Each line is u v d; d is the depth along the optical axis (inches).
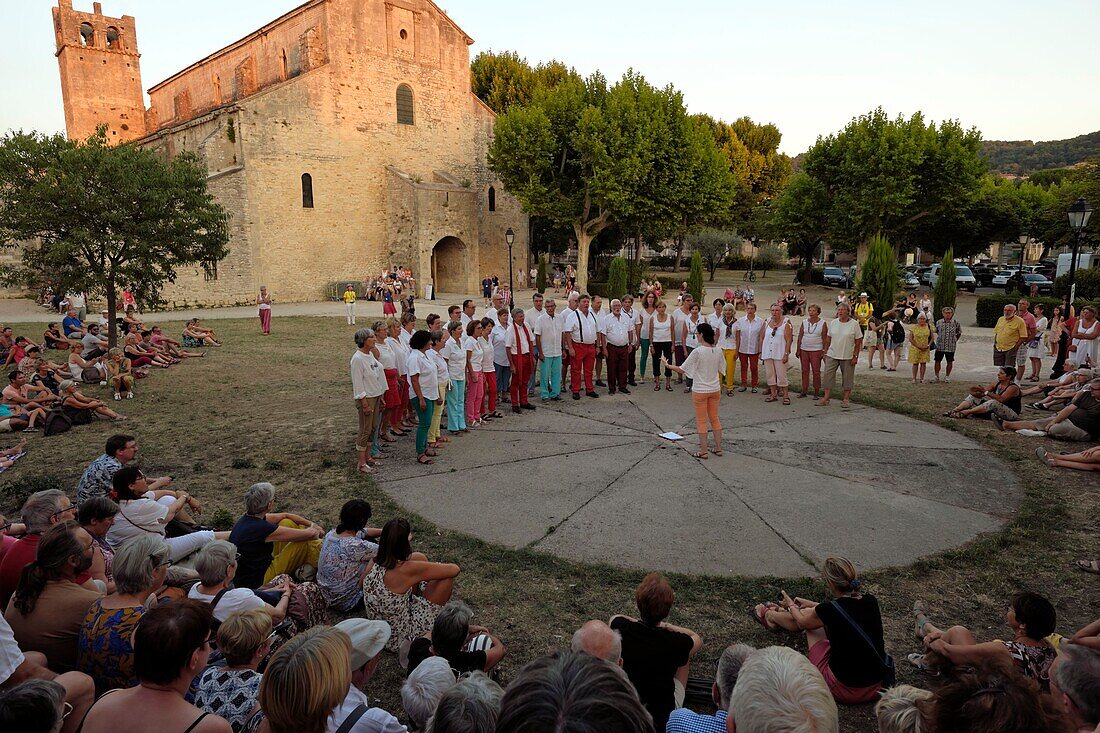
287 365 677.3
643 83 1438.2
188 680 113.6
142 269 705.0
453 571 199.9
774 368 498.9
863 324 818.8
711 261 2356.1
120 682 144.2
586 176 1437.0
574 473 342.6
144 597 155.8
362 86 1524.4
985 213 1908.2
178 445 396.8
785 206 1840.6
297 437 414.0
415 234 1560.0
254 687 132.4
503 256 1792.6
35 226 666.2
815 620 183.8
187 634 110.8
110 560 207.5
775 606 207.5
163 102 2089.1
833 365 481.7
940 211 1590.8
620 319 522.6
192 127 1441.9
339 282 1517.0
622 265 1298.0
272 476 341.4
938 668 168.4
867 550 254.4
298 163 1445.6
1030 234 2258.9
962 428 420.8
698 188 1441.9
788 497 308.2
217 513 286.5
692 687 167.9
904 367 679.1
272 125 1398.9
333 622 203.6
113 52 2050.9
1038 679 158.2
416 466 356.5
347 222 1536.7
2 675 132.6
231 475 342.6
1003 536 263.0
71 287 688.4
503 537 268.4
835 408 482.3
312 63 1465.3
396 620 186.2
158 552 157.6
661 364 681.6
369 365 341.7
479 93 2054.6
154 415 471.2
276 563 222.4
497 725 57.4
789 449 380.5
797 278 2123.5
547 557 248.1
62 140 678.5
